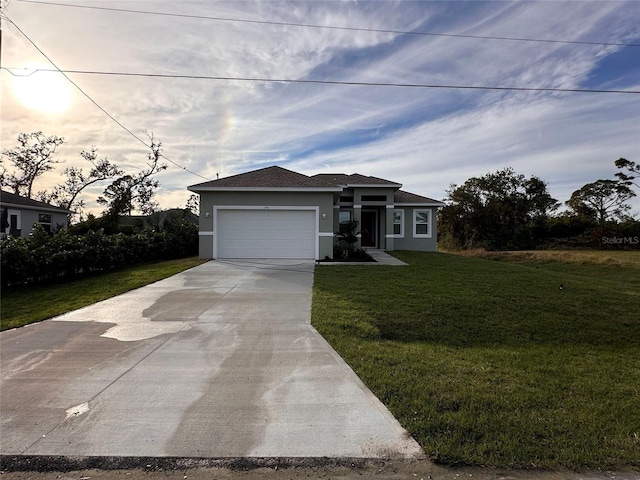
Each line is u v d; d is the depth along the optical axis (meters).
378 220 21.91
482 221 40.78
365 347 5.45
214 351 5.23
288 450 3.03
